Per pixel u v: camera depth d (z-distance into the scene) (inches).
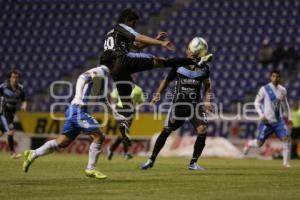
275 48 2778.1
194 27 3036.4
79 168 1338.6
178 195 837.2
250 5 3041.3
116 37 1083.9
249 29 2957.7
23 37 3233.3
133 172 1250.6
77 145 2395.4
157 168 1392.7
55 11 3302.2
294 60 2741.1
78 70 3031.5
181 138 2306.8
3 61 3142.2
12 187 923.4
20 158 1824.6
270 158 2225.6
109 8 3255.4
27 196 816.9
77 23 3228.3
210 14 3068.4
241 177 1145.4
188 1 3147.1
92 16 3240.7
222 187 950.4
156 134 2365.9
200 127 1320.1
